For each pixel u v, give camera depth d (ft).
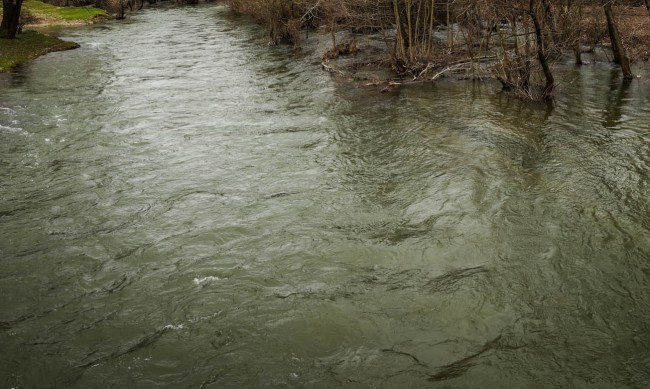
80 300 26.25
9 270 28.68
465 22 83.66
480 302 25.20
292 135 49.01
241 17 139.33
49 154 45.57
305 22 103.65
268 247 30.58
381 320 24.30
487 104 56.29
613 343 22.40
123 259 29.76
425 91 62.95
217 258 29.63
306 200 36.11
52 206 36.14
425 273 27.61
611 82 61.31
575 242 29.45
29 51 93.45
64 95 65.46
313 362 22.03
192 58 88.38
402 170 40.27
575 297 25.23
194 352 22.68
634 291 25.38
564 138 44.68
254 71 77.25
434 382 20.79
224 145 47.01
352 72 73.05
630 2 90.58
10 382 21.25
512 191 35.68
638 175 36.83
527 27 59.00
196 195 37.37
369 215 33.78
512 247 29.37
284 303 25.67
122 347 23.07
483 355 22.08
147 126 53.06
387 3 78.07
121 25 133.08
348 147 45.55
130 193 37.93
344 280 27.30
